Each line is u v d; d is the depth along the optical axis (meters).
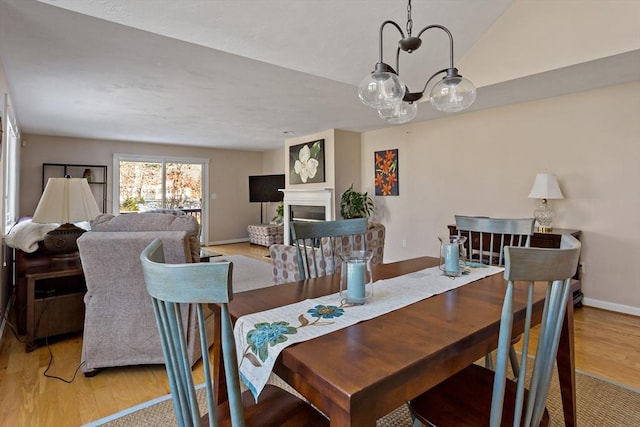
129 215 2.44
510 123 4.19
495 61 3.37
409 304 1.35
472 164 4.58
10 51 2.64
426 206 5.13
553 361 1.05
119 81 3.31
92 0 2.12
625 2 2.67
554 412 1.87
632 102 3.32
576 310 3.49
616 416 1.83
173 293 0.82
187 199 7.64
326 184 5.88
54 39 2.46
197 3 2.34
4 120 2.97
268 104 4.14
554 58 3.02
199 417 0.89
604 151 3.49
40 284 2.95
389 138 5.60
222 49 2.66
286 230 6.71
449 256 1.80
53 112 4.44
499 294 1.47
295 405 1.18
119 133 5.93
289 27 2.71
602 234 3.52
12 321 3.10
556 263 0.97
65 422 1.80
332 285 1.63
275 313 1.26
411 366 0.90
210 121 5.05
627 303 3.39
